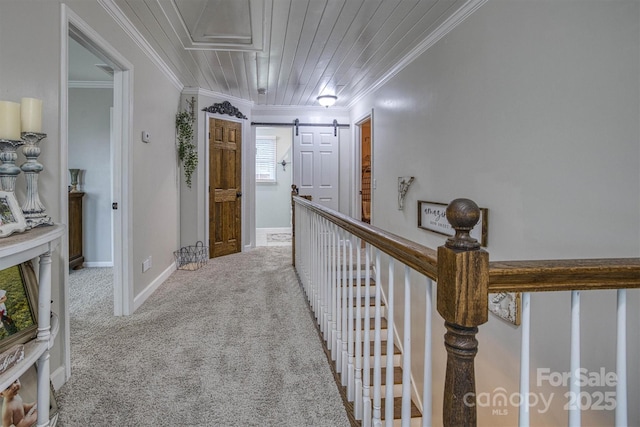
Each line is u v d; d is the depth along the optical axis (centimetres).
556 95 160
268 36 283
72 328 248
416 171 312
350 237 165
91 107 427
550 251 164
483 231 212
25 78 156
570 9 152
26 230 134
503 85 197
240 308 290
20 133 144
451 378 70
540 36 169
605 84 137
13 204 131
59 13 177
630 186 128
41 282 136
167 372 192
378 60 339
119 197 268
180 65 356
